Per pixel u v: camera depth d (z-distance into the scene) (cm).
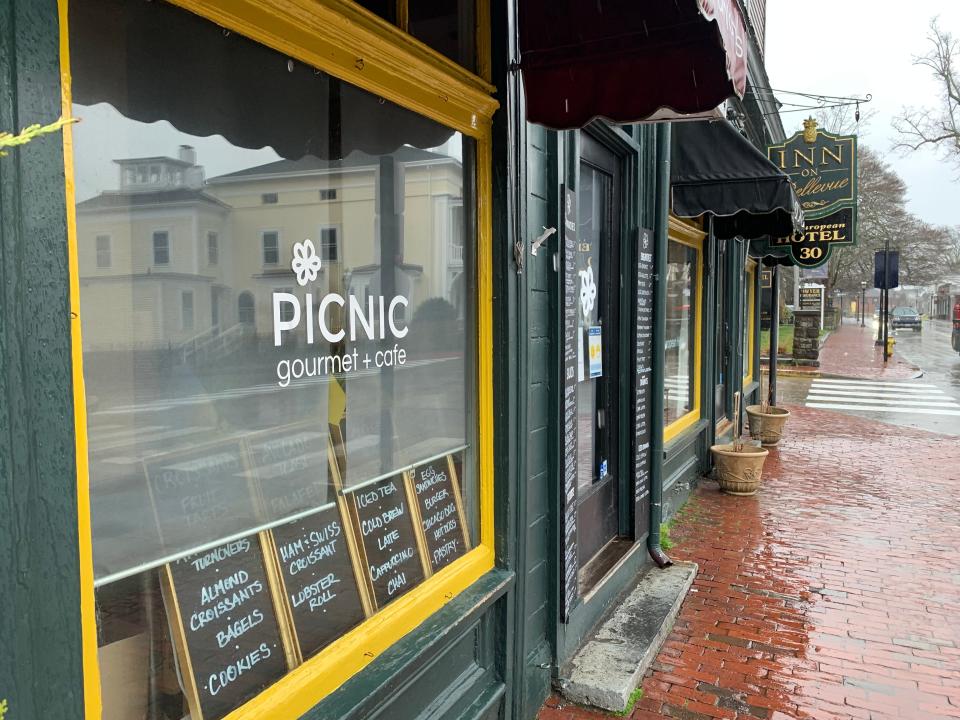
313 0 189
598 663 345
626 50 249
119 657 149
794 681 351
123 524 150
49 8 122
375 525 231
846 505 668
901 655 376
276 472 192
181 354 164
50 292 123
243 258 181
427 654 228
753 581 478
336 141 212
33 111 119
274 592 189
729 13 207
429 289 259
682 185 537
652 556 484
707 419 770
